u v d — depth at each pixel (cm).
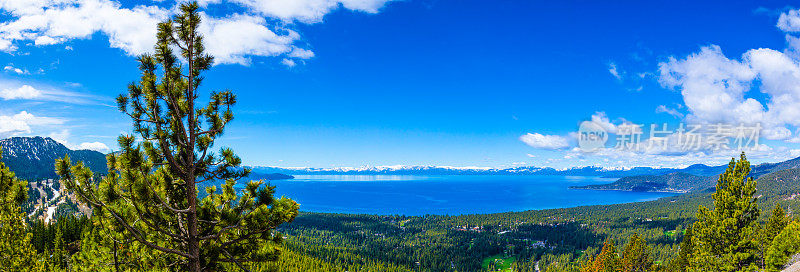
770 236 4203
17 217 2055
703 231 3831
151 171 1145
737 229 3600
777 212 4553
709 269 3750
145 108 1084
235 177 1198
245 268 1252
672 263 6225
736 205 3575
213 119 1167
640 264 6525
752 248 3550
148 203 1060
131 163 1024
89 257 1220
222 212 1169
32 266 2180
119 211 1054
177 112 1082
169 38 1068
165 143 1079
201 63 1110
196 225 1165
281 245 1245
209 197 1245
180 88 1095
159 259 1217
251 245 1248
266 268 1248
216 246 1225
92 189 1044
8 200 1973
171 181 1150
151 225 1127
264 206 1141
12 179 1981
